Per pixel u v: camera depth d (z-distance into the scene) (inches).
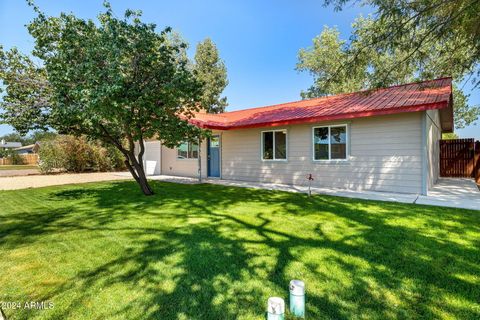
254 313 90.0
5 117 275.1
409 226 180.1
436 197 281.4
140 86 263.0
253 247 146.5
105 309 93.8
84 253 141.7
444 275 113.4
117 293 103.4
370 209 230.8
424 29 222.7
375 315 88.0
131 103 243.1
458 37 221.5
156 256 136.5
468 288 103.3
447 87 323.9
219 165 510.3
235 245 149.8
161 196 311.9
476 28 199.0
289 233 169.5
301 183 395.5
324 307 92.2
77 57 255.6
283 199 285.6
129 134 300.5
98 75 229.1
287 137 408.8
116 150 692.1
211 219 206.2
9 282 113.0
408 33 211.5
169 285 108.3
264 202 271.0
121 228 184.4
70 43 251.4
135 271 120.8
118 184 423.8
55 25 262.1
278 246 147.4
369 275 113.8
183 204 264.8
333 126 359.9
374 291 102.0
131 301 98.1
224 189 365.1
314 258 131.0
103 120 280.2
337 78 265.4
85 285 109.7
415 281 108.7
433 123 365.7
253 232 172.6
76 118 267.3
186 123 291.3
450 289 102.8
